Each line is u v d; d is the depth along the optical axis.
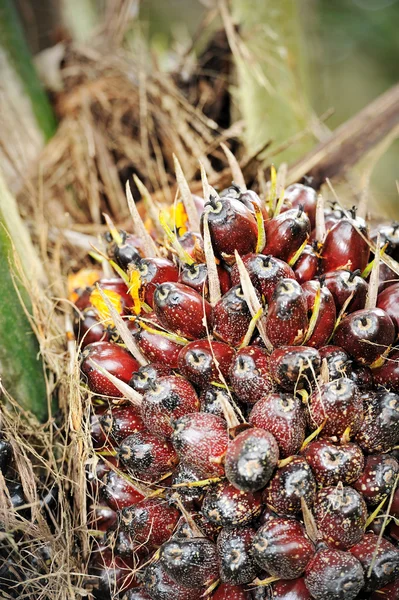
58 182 1.22
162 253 0.85
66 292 1.00
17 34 1.22
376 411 0.75
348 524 0.72
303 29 1.25
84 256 1.08
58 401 0.91
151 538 0.78
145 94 1.26
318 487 0.74
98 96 1.29
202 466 0.73
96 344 0.82
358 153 1.04
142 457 0.77
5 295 0.89
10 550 0.81
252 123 1.22
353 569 0.71
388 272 0.83
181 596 0.76
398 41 2.09
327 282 0.79
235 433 0.73
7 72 1.20
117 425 0.79
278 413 0.73
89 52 1.37
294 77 1.21
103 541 0.81
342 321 0.77
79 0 1.65
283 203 0.86
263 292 0.77
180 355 0.77
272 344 0.76
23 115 1.22
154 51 1.30
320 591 0.71
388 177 1.89
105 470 0.82
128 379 0.80
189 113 1.26
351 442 0.75
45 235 1.07
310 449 0.74
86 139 1.24
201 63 1.27
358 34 2.08
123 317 0.83
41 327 0.92
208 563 0.75
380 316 0.76
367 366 0.78
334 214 0.87
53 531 0.84
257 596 0.75
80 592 0.79
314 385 0.75
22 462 0.83
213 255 0.77
